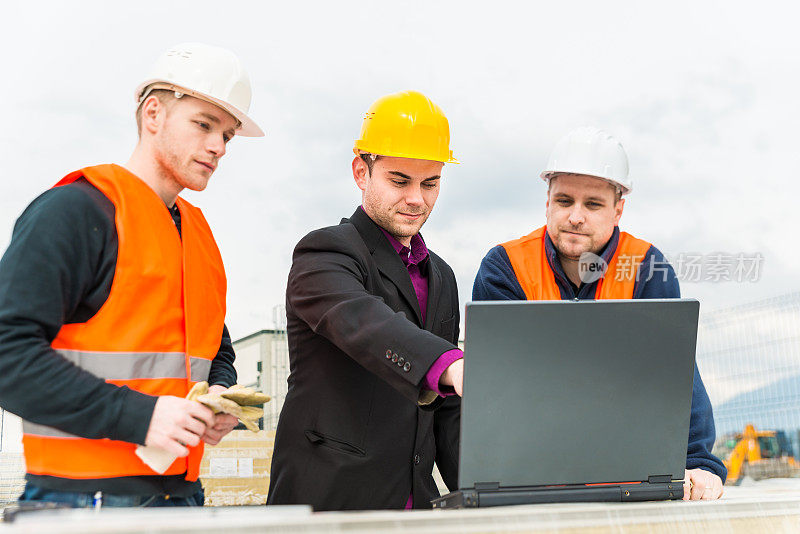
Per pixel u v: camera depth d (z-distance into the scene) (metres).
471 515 1.06
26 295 1.52
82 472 1.59
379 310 1.69
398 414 2.06
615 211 2.40
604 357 1.41
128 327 1.67
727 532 1.28
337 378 2.04
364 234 2.16
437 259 2.37
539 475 1.40
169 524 0.88
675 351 1.46
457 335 2.39
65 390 1.51
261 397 1.58
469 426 1.36
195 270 1.85
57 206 1.59
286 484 2.05
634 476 1.46
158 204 1.78
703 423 2.08
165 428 1.52
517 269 2.41
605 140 2.35
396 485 2.04
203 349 1.84
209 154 1.85
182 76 1.81
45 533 0.85
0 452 3.54
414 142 2.13
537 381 1.38
